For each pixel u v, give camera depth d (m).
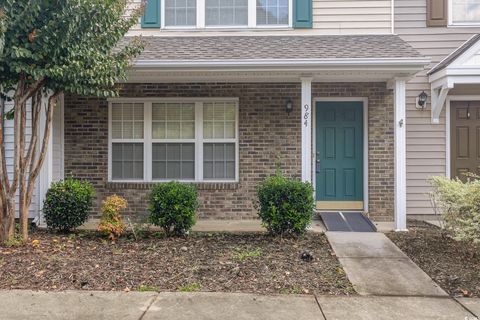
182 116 9.07
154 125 9.07
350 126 9.11
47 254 5.89
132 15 7.19
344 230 7.66
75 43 6.02
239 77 8.27
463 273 5.42
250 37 9.16
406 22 9.31
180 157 9.06
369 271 5.50
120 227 6.92
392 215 8.81
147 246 6.45
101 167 8.97
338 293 4.79
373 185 8.84
